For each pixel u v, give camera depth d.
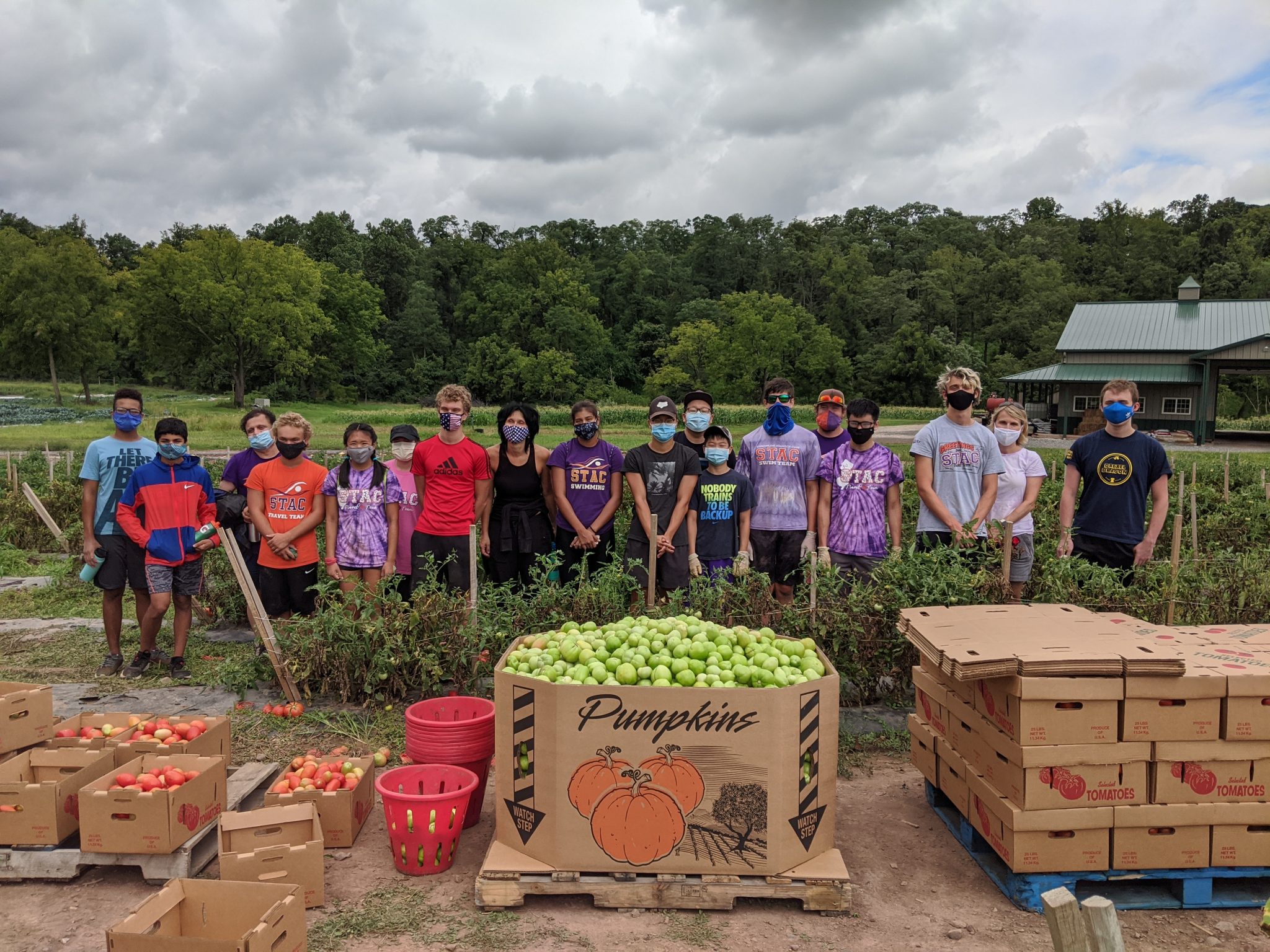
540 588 7.00
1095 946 2.27
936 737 4.76
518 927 3.75
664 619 4.70
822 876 3.86
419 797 4.12
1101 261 119.56
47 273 67.50
